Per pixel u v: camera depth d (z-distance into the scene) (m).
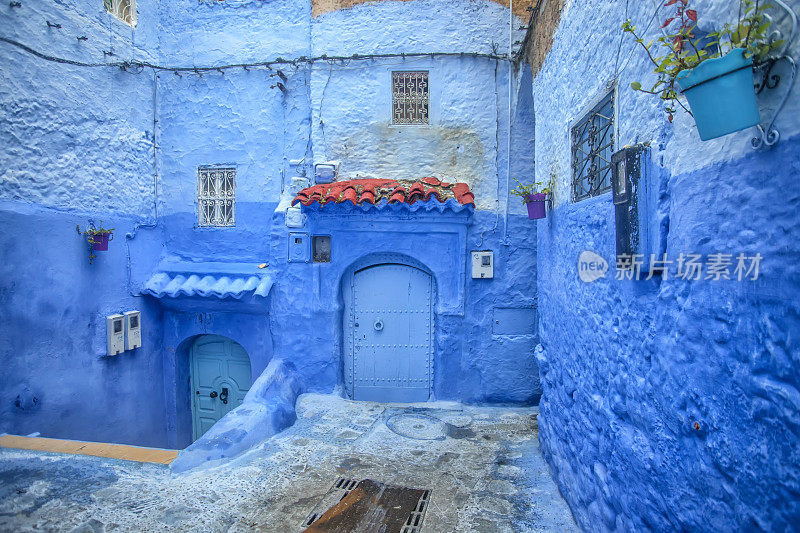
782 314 1.52
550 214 4.73
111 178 6.16
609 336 3.03
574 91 3.87
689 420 2.08
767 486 1.59
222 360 7.49
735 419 1.76
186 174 7.02
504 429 5.67
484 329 6.58
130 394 6.49
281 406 5.71
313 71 6.61
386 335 6.74
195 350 7.57
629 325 2.72
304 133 6.75
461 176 6.55
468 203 5.85
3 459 4.29
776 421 1.54
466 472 4.50
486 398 6.61
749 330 1.68
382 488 4.16
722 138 1.83
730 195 1.78
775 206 1.55
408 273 6.70
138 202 6.66
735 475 1.76
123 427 6.34
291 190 6.74
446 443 5.21
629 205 2.47
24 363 5.00
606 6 3.12
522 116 6.49
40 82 5.17
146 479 4.14
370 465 4.62
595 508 3.22
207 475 4.29
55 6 5.34
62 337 5.44
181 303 6.98
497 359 6.59
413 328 6.72
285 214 6.54
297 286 6.59
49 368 5.27
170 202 7.07
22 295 4.97
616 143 2.92
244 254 6.89
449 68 6.50
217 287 6.51
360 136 6.61
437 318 6.57
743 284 1.71
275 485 4.19
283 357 6.66
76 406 5.61
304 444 5.09
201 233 7.00
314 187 6.15
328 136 6.63
